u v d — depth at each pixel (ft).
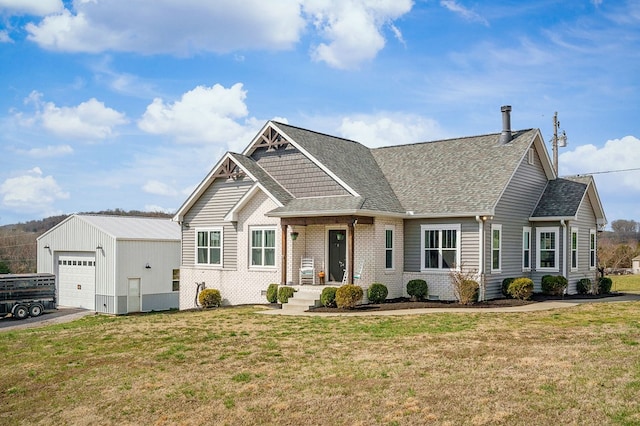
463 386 34.45
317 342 49.34
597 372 35.63
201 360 45.52
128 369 44.27
